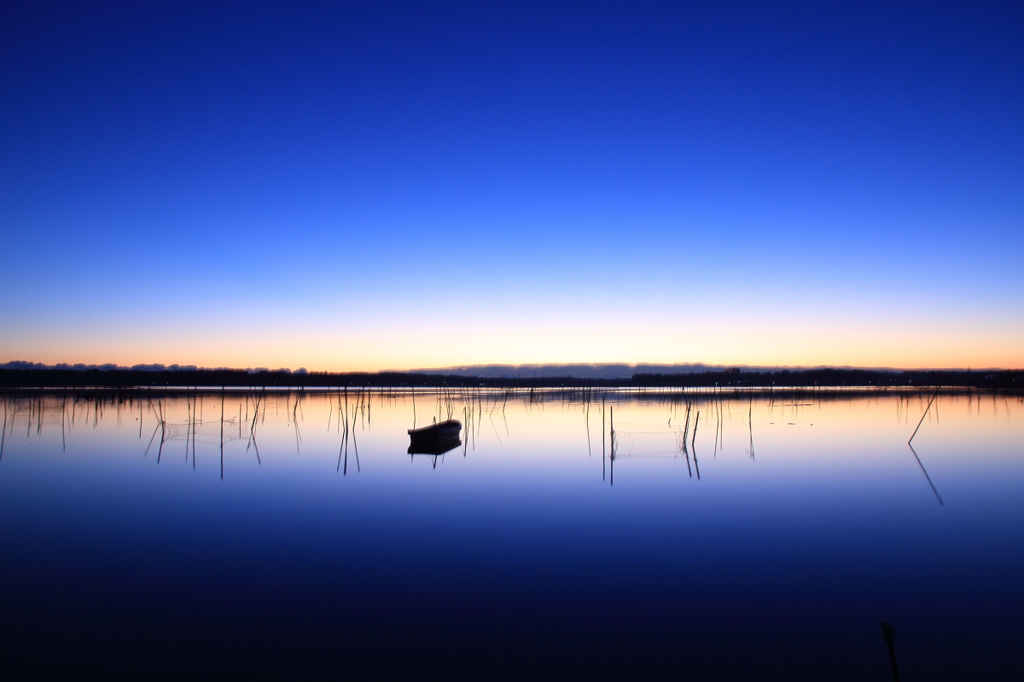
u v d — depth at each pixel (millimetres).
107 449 33688
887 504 20234
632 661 9820
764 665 9711
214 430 43656
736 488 22875
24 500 21094
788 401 84125
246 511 19453
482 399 94938
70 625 11094
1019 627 10953
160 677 9344
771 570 13914
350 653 10086
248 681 9219
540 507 19859
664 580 13258
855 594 12508
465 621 11242
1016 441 37062
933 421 50812
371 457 31125
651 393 123000
